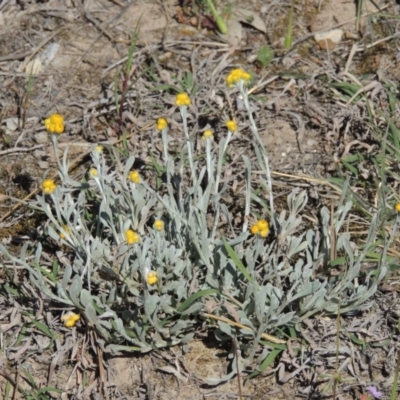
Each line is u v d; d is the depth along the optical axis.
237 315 3.68
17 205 4.59
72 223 4.14
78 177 4.71
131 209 3.99
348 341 3.90
